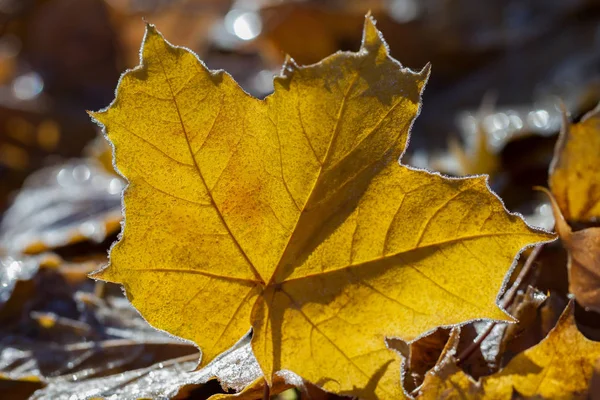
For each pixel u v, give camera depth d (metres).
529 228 0.36
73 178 0.83
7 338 0.47
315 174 0.37
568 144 0.43
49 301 0.49
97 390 0.41
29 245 0.62
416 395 0.38
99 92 1.31
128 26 1.36
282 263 0.37
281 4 1.17
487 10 1.35
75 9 1.36
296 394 0.43
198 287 0.37
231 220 0.37
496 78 1.09
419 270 0.37
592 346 0.36
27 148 1.12
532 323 0.40
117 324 0.47
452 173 0.67
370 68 0.36
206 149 0.36
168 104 0.36
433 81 1.20
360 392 0.36
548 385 0.36
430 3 1.40
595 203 0.43
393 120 0.36
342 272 0.37
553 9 1.25
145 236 0.36
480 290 0.36
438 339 0.40
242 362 0.39
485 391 0.36
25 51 1.42
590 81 0.90
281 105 0.36
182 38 1.41
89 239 0.62
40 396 0.42
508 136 0.69
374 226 0.37
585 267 0.40
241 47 1.31
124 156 0.36
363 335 0.37
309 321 0.37
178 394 0.39
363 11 1.17
